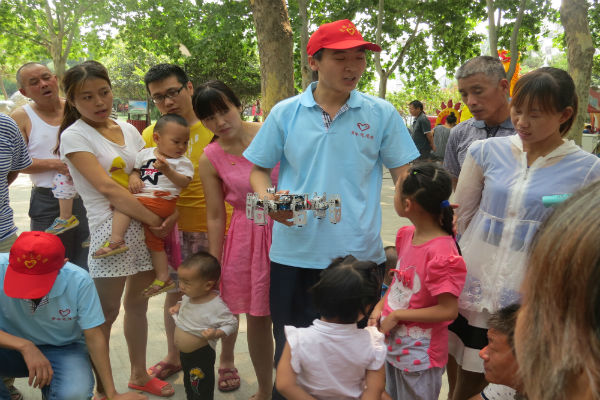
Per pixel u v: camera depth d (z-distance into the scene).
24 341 2.23
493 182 2.17
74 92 2.59
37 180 3.57
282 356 1.86
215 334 2.54
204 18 14.02
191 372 2.65
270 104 5.95
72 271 2.34
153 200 2.74
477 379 2.37
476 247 2.22
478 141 2.31
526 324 0.67
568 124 2.02
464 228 2.41
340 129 2.18
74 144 2.62
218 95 2.51
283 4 5.81
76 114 2.82
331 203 2.07
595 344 0.58
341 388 1.85
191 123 3.11
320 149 2.20
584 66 7.46
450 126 10.42
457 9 15.60
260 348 2.77
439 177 2.02
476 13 15.40
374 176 2.30
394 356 2.16
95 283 2.72
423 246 2.08
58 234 3.40
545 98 1.87
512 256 2.07
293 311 2.30
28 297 2.14
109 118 2.86
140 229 2.78
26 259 2.14
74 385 2.28
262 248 2.62
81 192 2.74
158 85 2.96
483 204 2.24
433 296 2.02
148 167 2.81
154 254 2.85
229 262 2.69
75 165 2.65
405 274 2.14
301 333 1.86
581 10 7.36
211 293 2.69
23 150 3.07
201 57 16.44
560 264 0.60
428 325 2.09
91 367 2.66
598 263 0.56
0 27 20.05
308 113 2.21
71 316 2.35
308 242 2.21
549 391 0.62
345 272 1.81
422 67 17.95
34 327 2.35
